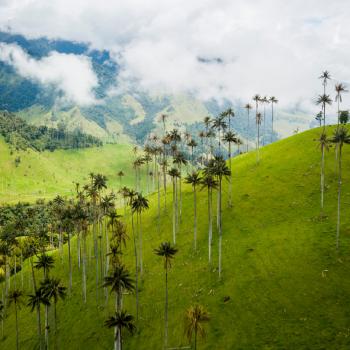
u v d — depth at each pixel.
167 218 122.06
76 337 81.00
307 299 59.16
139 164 180.50
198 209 117.12
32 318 99.94
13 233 161.25
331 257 66.88
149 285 85.94
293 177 110.69
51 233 184.25
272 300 62.03
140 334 70.56
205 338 59.62
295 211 91.38
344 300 56.03
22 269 147.12
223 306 65.56
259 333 56.09
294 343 51.53
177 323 67.31
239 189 116.88
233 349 54.97
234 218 100.06
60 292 77.81
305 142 135.00
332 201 89.69
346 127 133.25
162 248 66.50
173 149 155.88
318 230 77.56
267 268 71.12
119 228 93.19
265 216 94.75
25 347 86.75
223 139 124.75
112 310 84.06
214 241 92.25
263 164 131.62
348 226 74.81
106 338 75.69
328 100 103.19
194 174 94.81
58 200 164.62
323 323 53.12
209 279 76.69
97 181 114.62
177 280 82.62
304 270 66.12
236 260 78.81
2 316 104.81
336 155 108.00
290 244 76.00
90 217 142.12
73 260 127.25
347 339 48.84
